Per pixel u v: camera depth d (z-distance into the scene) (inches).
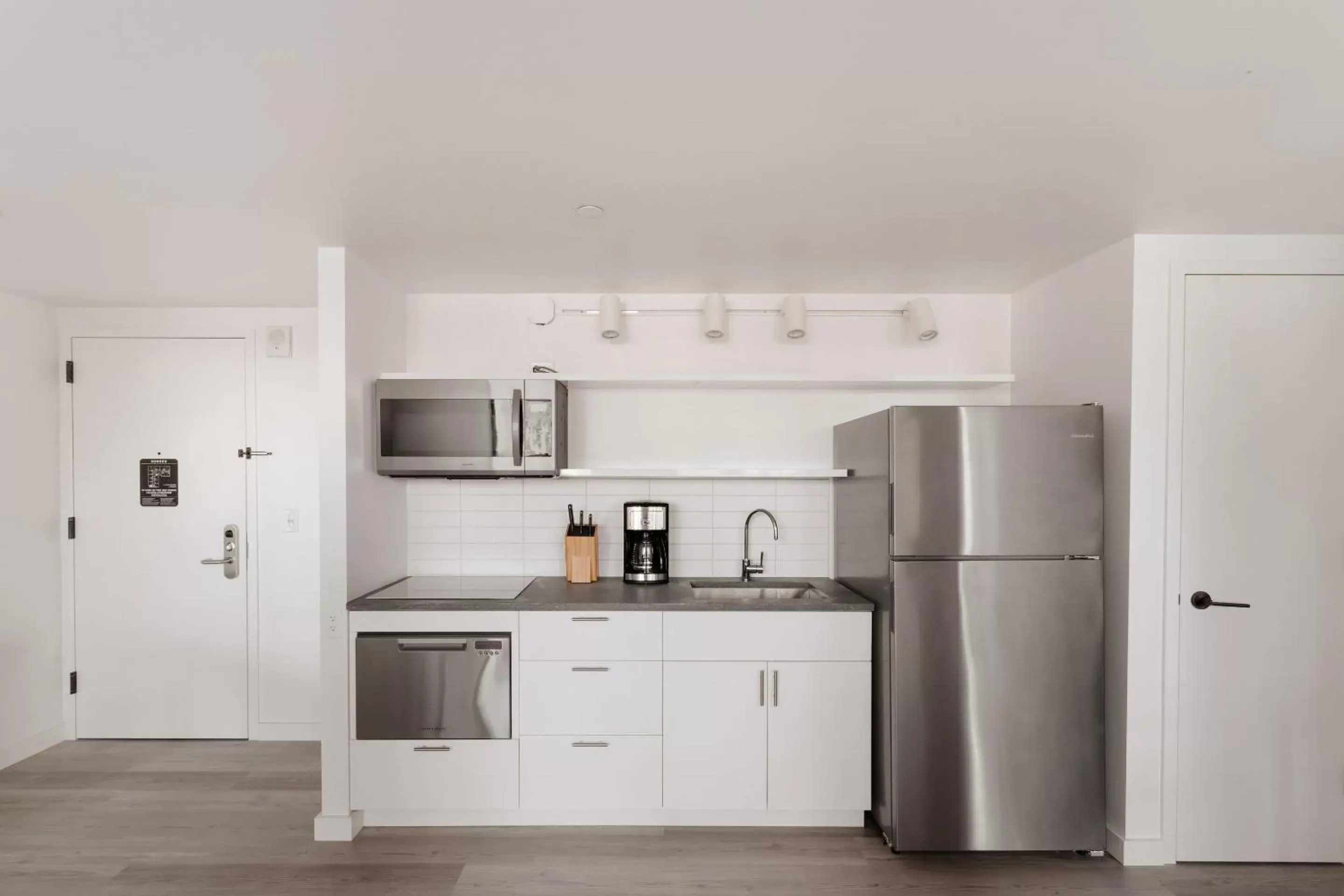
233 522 140.5
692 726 104.0
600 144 69.6
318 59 53.8
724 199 84.5
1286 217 89.7
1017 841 95.8
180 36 50.5
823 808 104.0
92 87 57.7
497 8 47.5
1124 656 96.6
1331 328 96.3
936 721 95.7
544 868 95.2
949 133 67.4
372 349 113.7
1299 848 95.8
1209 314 96.4
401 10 47.7
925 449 96.0
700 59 54.2
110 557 139.9
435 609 103.9
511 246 102.7
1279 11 47.8
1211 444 96.3
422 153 71.3
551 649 104.0
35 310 134.0
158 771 125.8
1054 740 95.7
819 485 131.6
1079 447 96.3
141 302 135.5
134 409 139.9
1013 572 95.8
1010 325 131.0
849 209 87.7
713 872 94.6
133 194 81.4
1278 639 95.7
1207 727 96.2
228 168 74.5
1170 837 96.0
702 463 131.6
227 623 140.3
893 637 96.3
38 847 100.5
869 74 56.5
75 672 139.6
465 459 112.7
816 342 131.0
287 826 106.5
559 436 117.0
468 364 130.3
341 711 103.1
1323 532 96.0
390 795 103.3
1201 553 96.3
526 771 103.7
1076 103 61.4
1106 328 101.7
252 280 120.1
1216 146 69.8
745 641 104.1
